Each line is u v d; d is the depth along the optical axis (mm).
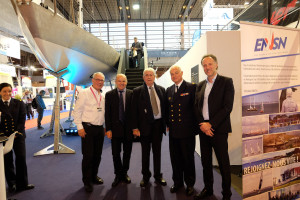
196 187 2162
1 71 6191
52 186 2297
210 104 1776
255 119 1616
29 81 10812
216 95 1771
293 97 1742
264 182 1696
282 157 1747
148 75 2088
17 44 6637
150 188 2170
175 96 1994
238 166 2734
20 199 2014
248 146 1612
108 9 13656
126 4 12781
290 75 1721
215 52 2699
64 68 4148
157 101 2160
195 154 3293
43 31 3309
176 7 13570
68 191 2168
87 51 4605
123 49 7707
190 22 15898
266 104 1646
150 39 15938
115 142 2266
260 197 1690
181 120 1949
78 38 4113
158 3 12938
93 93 2223
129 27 15773
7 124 2078
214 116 1720
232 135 2752
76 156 3434
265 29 1596
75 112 2166
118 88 2252
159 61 14469
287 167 1776
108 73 6574
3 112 2062
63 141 4570
